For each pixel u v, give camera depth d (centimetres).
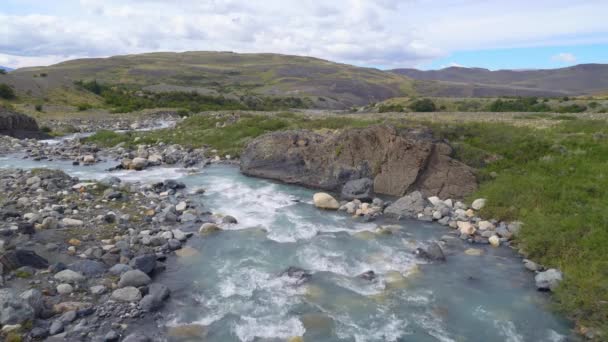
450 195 1941
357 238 1512
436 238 1526
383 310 1037
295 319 988
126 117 6500
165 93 9644
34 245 1238
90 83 9475
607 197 1550
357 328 960
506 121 3150
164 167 2803
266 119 3962
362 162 2183
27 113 5819
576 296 1044
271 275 1206
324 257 1341
